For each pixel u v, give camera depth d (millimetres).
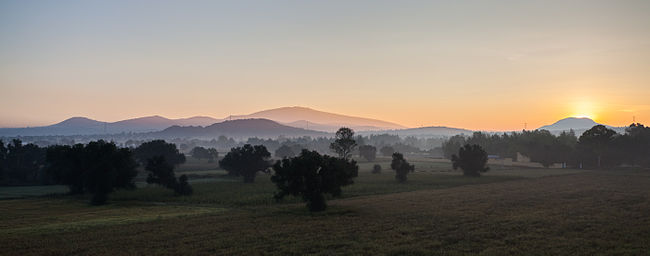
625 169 136125
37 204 71312
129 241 35875
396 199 66500
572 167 147875
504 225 41438
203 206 65688
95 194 72562
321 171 55344
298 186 54594
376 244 33750
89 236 38469
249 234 38375
